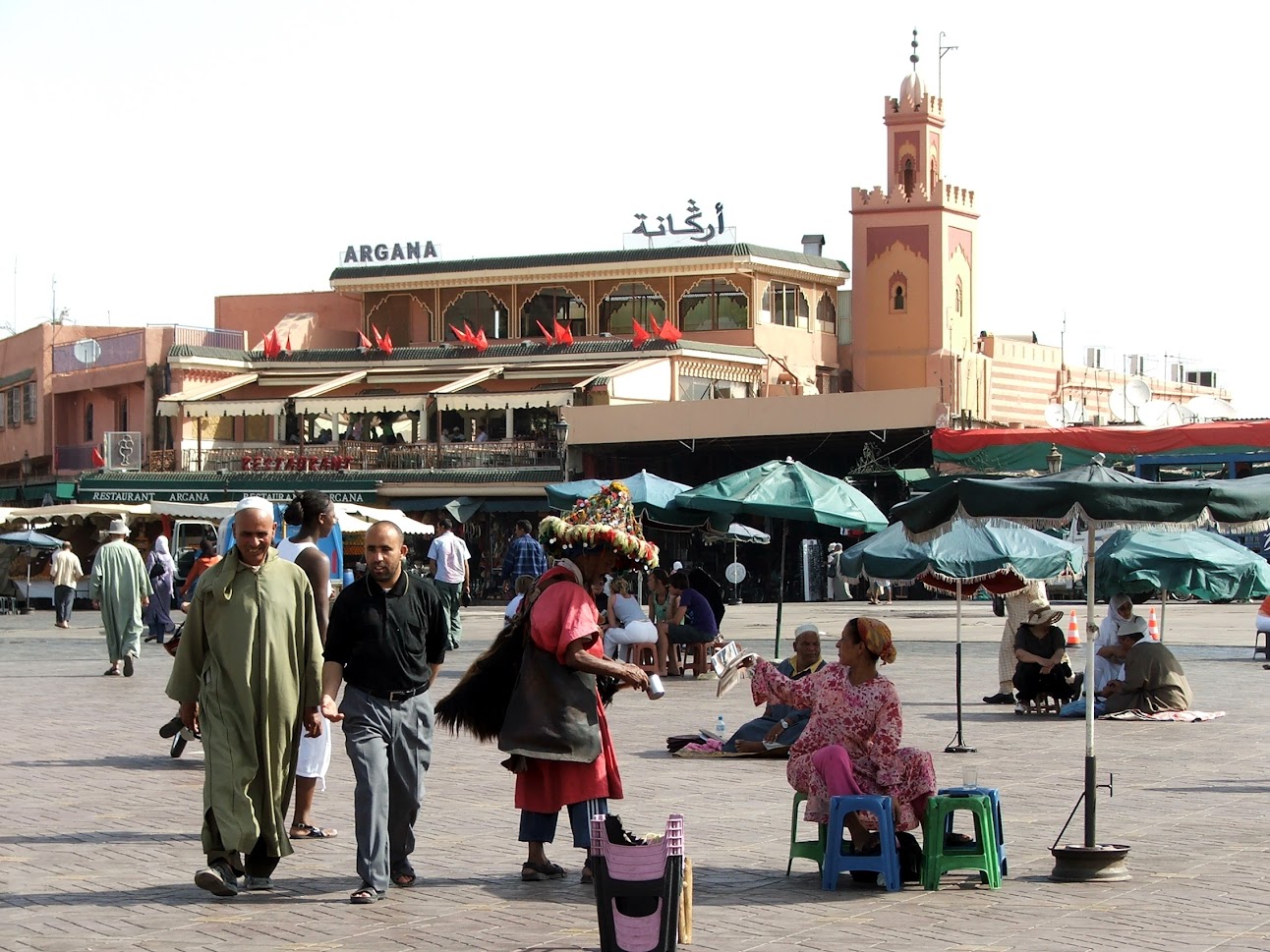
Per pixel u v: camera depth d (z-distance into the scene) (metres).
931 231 69.31
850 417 55.50
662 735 18.25
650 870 8.36
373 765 9.72
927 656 29.84
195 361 66.38
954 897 9.84
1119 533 21.72
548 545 10.17
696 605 25.98
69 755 16.14
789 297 68.31
